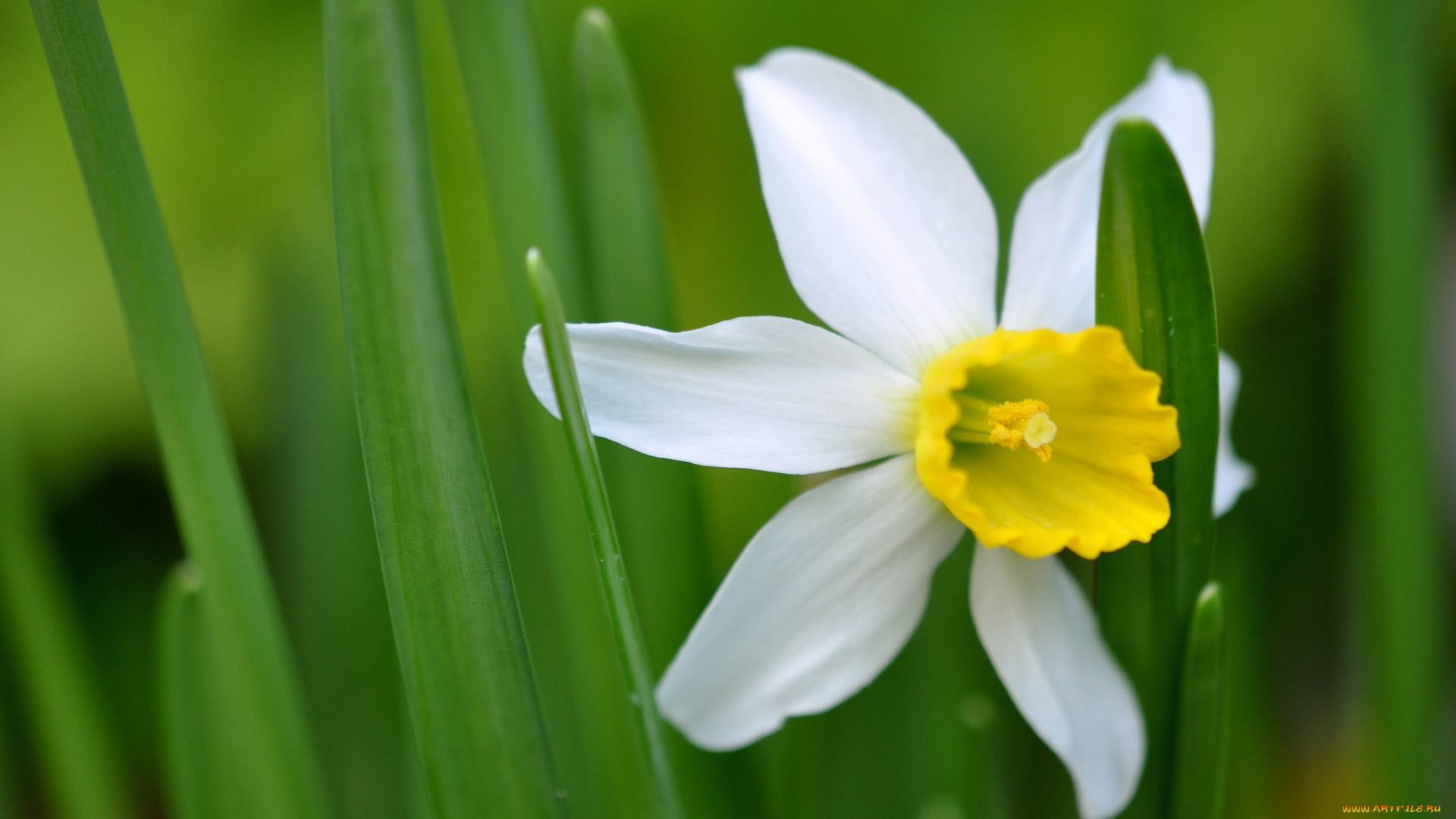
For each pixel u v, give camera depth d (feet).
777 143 0.97
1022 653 0.97
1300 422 1.47
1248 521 1.38
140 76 1.59
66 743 1.13
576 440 0.91
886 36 1.55
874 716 1.16
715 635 0.94
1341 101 1.49
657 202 1.03
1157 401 0.95
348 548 1.15
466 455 0.92
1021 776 1.18
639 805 1.05
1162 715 0.97
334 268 1.18
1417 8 1.12
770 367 0.95
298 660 1.16
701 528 1.04
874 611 0.96
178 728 1.04
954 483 0.95
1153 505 0.96
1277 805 1.31
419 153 0.92
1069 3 1.56
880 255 0.97
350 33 0.91
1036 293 0.98
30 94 1.59
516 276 1.02
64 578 1.45
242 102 1.61
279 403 1.18
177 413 0.96
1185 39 1.23
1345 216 1.52
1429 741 1.15
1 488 1.11
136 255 0.95
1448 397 1.54
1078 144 1.54
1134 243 0.93
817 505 0.96
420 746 0.93
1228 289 1.54
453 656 0.93
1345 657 1.31
